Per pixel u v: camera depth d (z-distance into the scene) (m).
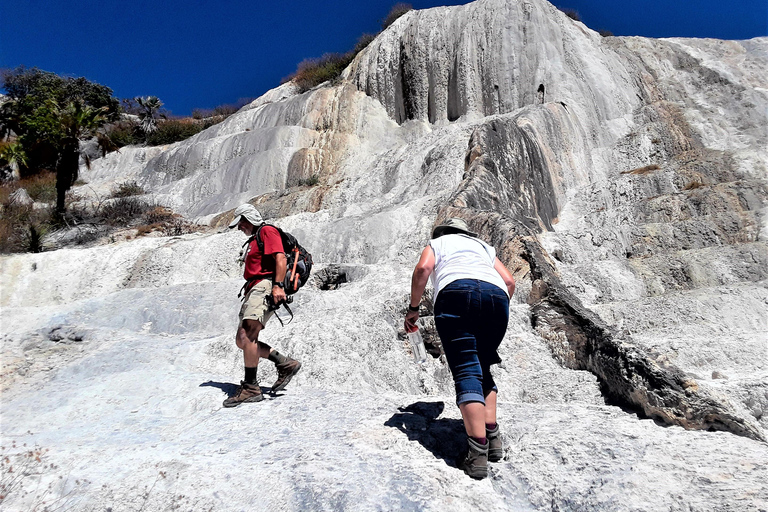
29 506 2.37
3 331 6.18
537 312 4.74
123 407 3.95
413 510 2.30
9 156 20.25
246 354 3.80
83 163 25.66
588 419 3.18
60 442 3.20
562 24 19.25
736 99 16.75
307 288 7.31
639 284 7.54
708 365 4.82
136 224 15.70
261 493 2.42
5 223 12.98
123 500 2.37
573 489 2.37
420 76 20.08
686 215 10.32
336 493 2.39
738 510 1.98
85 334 5.76
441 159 13.15
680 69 19.42
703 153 14.19
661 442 2.71
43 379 4.73
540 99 17.28
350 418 3.39
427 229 9.05
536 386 4.12
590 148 15.80
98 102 35.16
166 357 5.08
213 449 2.93
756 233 8.98
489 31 18.97
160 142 29.81
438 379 4.75
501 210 9.30
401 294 5.36
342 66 26.89
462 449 2.94
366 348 4.82
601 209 12.32
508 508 2.38
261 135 19.98
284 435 3.13
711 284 7.46
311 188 15.95
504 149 11.32
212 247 9.64
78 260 9.73
